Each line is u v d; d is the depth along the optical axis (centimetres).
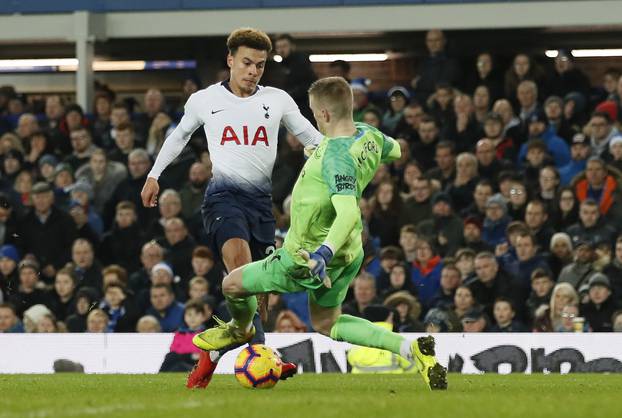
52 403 1802
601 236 4328
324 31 5562
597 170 4438
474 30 5944
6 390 2325
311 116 5162
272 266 2109
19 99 6019
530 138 4884
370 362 3422
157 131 5181
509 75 5166
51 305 4494
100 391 2244
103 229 4991
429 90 5412
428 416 1502
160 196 4969
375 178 4838
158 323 4119
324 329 2206
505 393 2066
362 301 4100
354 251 2123
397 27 5497
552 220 4434
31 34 5784
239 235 2392
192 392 2164
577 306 3912
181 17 5672
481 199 4584
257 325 2409
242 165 2459
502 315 3984
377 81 6294
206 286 4222
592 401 1778
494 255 4194
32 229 4822
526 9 5400
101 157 5069
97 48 6375
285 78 5206
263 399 1828
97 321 4228
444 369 2075
